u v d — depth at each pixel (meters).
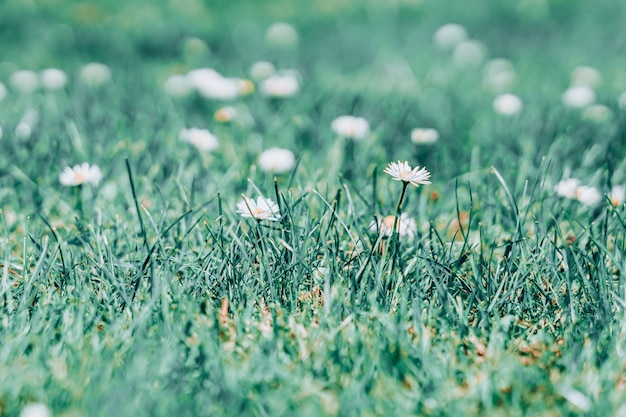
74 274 0.76
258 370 0.70
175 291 0.75
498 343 0.72
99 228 0.80
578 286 0.77
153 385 0.69
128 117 1.02
